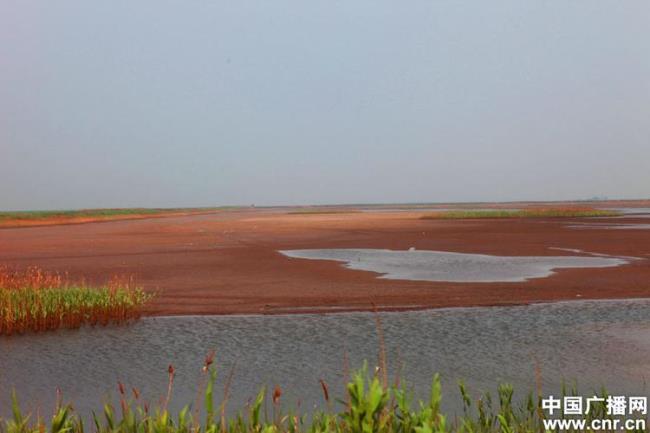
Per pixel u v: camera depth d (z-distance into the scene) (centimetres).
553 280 1909
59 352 1052
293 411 733
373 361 981
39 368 947
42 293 1333
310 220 7044
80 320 1301
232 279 1966
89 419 709
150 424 451
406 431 398
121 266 2328
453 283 1869
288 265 2348
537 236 3828
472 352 1038
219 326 1276
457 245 3278
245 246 3256
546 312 1404
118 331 1229
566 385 841
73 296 1352
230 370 937
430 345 1091
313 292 1709
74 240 3797
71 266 2334
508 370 924
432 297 1617
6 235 4456
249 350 1065
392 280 1939
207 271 2170
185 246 3269
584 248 2980
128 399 792
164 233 4519
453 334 1181
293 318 1355
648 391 804
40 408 756
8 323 1211
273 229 5041
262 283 1877
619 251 2808
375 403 366
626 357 995
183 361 994
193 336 1182
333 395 805
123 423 473
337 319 1342
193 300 1588
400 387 828
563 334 1175
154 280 1945
